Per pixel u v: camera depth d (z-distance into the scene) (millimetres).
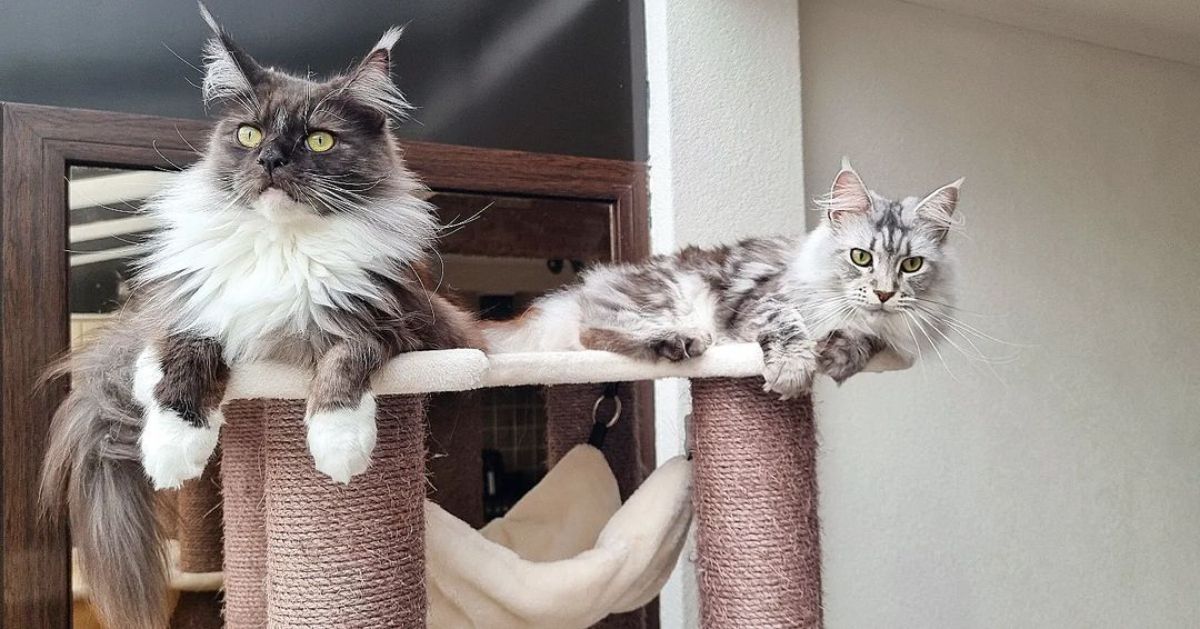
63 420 1242
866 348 1437
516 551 1728
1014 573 2631
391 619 1080
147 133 1657
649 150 2152
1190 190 3053
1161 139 3000
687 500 1543
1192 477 3010
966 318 2559
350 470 972
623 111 2150
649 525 1498
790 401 1376
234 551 1357
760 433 1359
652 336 1416
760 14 2180
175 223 1158
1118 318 2871
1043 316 2717
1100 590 2791
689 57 2105
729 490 1361
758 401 1367
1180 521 2969
